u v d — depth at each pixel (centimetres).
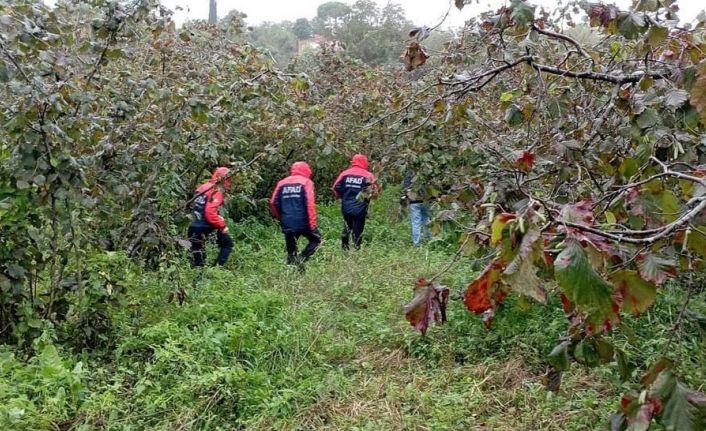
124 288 511
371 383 461
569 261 169
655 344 463
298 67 1260
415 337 522
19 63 440
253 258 846
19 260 459
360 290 661
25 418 355
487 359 486
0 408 345
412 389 443
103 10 518
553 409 412
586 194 391
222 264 779
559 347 261
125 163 561
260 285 681
